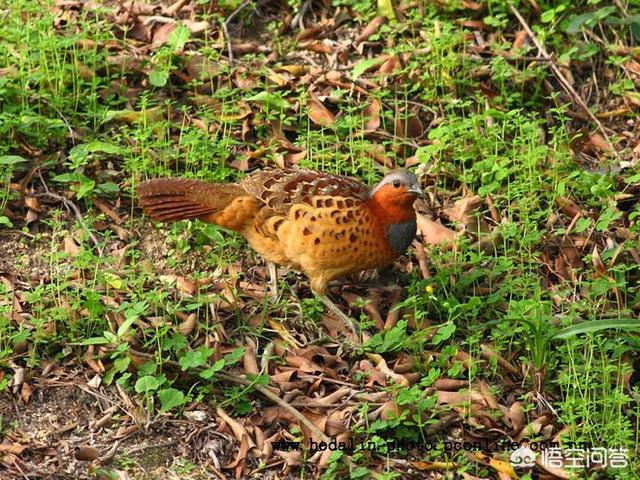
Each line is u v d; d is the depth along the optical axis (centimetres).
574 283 1129
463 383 1020
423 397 996
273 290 1098
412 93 1334
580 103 1337
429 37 1341
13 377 984
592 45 1380
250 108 1277
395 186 1041
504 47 1380
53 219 1149
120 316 1035
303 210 1041
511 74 1334
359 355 1052
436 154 1247
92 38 1319
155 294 1047
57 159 1202
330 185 1052
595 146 1297
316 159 1217
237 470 948
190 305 1041
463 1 1409
